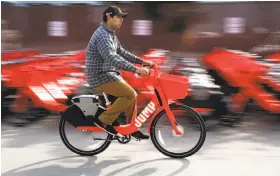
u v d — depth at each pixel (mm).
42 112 5297
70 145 3947
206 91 5074
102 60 3629
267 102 5062
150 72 3787
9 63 5203
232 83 5055
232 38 4914
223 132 4648
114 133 3805
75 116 3844
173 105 3861
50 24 5090
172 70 5035
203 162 3713
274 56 4902
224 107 5129
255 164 3648
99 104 3820
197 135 3906
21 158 3852
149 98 4910
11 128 4855
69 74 5172
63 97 5219
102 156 3914
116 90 3654
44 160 3803
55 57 5160
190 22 4914
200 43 4961
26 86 5238
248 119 5027
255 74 4992
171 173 3451
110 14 3598
